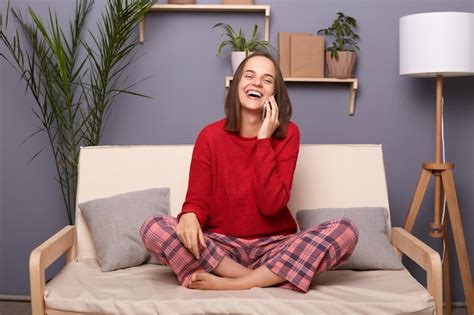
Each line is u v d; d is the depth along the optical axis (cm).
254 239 218
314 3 322
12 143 328
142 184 251
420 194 281
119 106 325
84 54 323
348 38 324
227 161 220
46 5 322
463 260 279
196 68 324
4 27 322
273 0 321
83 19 316
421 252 205
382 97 325
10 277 332
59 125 321
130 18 309
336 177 252
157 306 186
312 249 196
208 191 219
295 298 186
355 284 205
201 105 325
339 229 200
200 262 201
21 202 329
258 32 322
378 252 228
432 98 325
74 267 229
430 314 190
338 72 311
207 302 185
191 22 322
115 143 326
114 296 192
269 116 215
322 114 325
